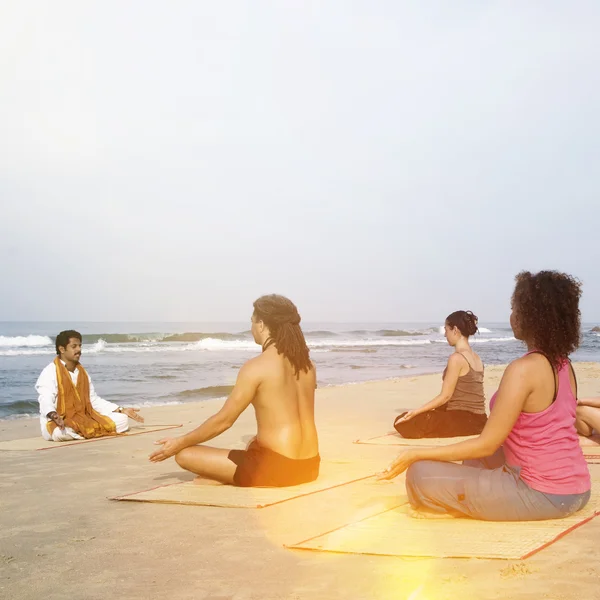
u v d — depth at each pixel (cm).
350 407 1127
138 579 312
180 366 2408
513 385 369
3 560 345
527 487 373
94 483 545
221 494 470
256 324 500
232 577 310
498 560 318
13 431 945
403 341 5409
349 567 317
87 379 835
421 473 389
